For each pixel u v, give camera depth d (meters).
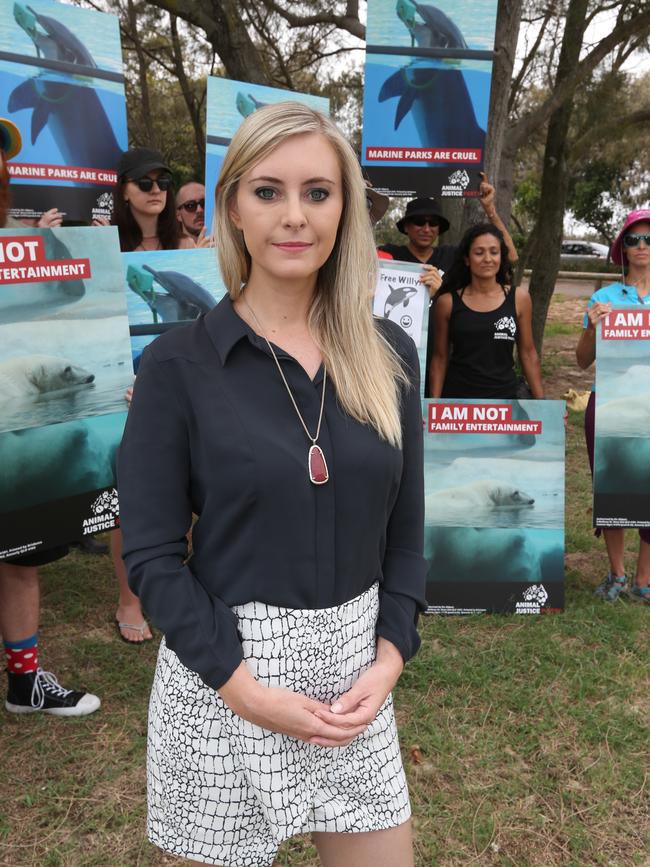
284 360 1.37
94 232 2.76
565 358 10.70
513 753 2.94
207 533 1.38
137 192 3.72
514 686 3.34
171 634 1.33
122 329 2.86
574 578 4.45
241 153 1.32
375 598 1.51
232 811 1.44
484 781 2.78
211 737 1.41
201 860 1.48
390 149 4.18
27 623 3.04
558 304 17.11
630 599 4.18
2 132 3.37
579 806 2.67
